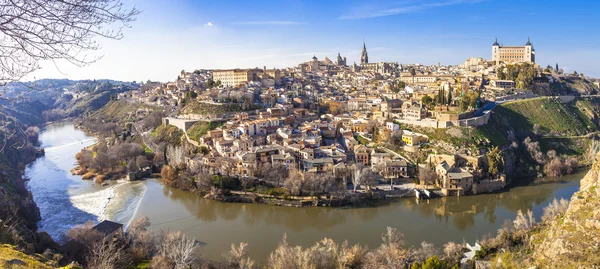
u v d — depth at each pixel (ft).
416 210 526.98
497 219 484.33
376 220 488.02
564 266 231.71
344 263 314.35
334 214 515.91
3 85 85.51
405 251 343.26
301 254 312.71
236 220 494.59
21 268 124.16
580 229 246.27
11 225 309.42
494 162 639.76
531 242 296.92
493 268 273.13
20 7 80.89
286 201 553.23
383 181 631.97
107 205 563.48
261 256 379.35
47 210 542.98
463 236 425.69
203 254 384.27
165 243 347.56
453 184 594.24
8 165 643.86
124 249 344.90
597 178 289.33
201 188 600.39
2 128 128.16
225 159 653.30
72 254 342.03
